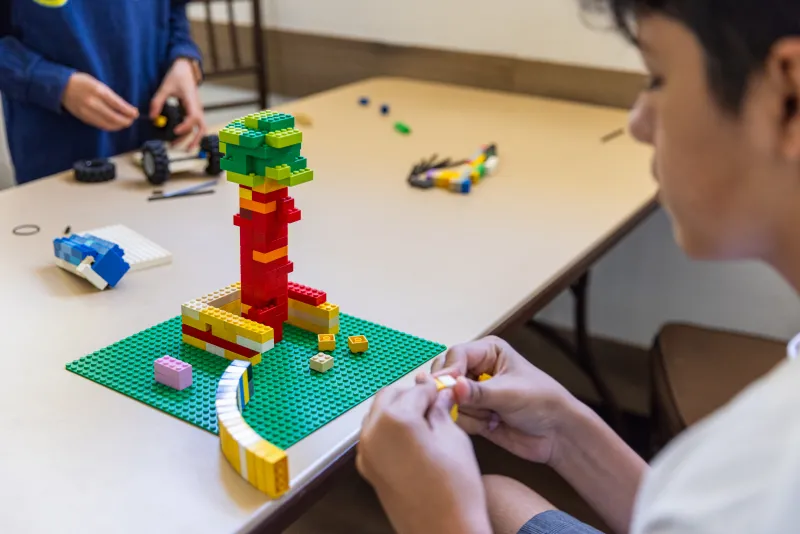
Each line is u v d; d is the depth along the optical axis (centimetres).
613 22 52
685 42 47
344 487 172
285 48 242
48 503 65
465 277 107
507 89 210
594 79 197
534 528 77
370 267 109
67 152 167
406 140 166
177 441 73
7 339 89
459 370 78
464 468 64
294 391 81
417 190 138
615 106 196
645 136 54
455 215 128
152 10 174
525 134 172
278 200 86
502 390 77
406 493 64
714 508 42
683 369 139
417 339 91
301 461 71
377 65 229
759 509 40
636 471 80
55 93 151
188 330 89
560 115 187
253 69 228
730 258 53
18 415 76
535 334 228
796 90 44
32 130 165
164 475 69
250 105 231
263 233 85
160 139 171
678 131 49
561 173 148
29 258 110
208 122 265
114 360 86
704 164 49
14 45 156
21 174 169
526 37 203
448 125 177
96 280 100
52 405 78
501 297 102
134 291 101
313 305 91
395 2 219
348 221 124
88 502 66
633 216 130
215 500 66
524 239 119
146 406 78
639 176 147
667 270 206
